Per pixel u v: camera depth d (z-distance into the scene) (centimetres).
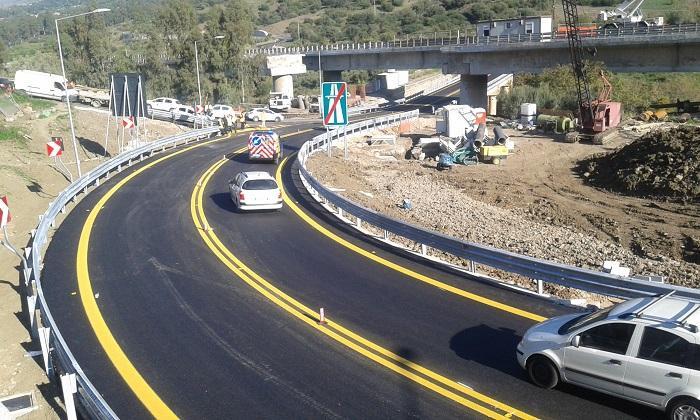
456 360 1193
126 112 3894
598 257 2247
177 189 2947
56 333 1172
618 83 6372
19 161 3534
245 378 1149
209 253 1930
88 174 2925
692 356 901
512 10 13512
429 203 3072
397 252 1914
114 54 9144
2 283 1788
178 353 1260
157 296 1577
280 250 1950
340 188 3058
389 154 4528
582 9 12550
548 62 6159
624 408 1000
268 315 1440
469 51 6600
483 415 998
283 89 8712
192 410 1047
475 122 4584
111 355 1258
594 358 997
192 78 7906
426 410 1019
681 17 9875
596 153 4247
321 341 1295
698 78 7331
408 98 9012
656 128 4925
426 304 1479
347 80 11369
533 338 1091
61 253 1953
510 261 1573
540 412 999
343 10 16950
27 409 1126
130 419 1027
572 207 3039
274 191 2403
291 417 1015
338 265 1791
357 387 1102
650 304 1018
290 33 14775
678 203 3000
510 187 3516
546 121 5266
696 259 2278
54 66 8775
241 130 5500
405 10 15488
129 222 2330
